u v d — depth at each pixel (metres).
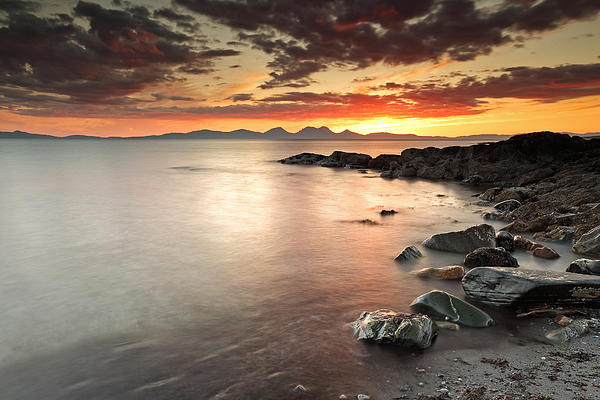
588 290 7.71
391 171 43.28
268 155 96.19
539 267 11.12
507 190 24.91
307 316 7.99
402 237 15.05
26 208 21.58
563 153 38.53
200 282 10.12
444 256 12.42
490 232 13.01
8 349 6.71
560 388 5.28
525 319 7.71
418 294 9.20
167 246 13.75
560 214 16.55
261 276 10.56
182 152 113.12
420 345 6.55
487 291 8.55
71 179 37.22
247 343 6.86
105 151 114.38
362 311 8.23
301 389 5.46
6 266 11.51
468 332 7.20
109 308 8.48
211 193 28.39
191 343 6.88
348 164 56.88
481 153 40.03
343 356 6.39
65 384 5.69
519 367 5.93
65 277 10.55
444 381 5.62
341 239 14.73
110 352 6.60
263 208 22.00
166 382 5.70
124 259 12.22
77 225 17.28
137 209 21.48
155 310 8.35
